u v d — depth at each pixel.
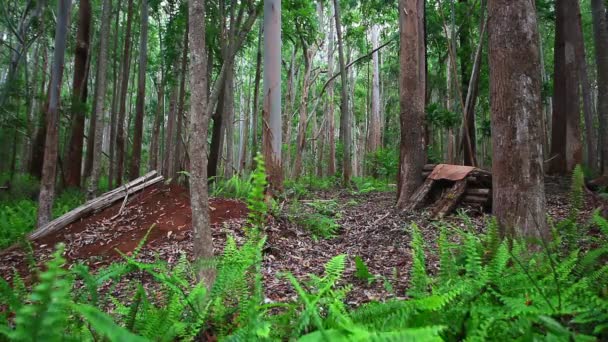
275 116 9.23
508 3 4.34
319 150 32.12
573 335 1.80
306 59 20.39
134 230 7.20
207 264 2.83
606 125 12.50
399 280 4.21
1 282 2.28
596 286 2.63
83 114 15.02
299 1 15.13
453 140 23.23
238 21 13.41
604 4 14.06
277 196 8.95
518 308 2.06
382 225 7.71
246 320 2.33
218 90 10.91
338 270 2.62
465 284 2.40
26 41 18.92
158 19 18.25
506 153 4.29
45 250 6.84
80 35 14.48
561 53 14.91
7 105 16.69
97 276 2.59
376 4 19.05
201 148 3.52
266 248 5.89
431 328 1.35
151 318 2.34
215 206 7.87
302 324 2.10
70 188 14.32
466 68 16.42
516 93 4.27
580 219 6.82
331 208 9.42
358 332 1.45
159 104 18.27
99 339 2.21
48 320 1.30
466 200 8.72
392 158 19.77
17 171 22.56
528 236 4.09
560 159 14.69
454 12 16.20
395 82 33.28
